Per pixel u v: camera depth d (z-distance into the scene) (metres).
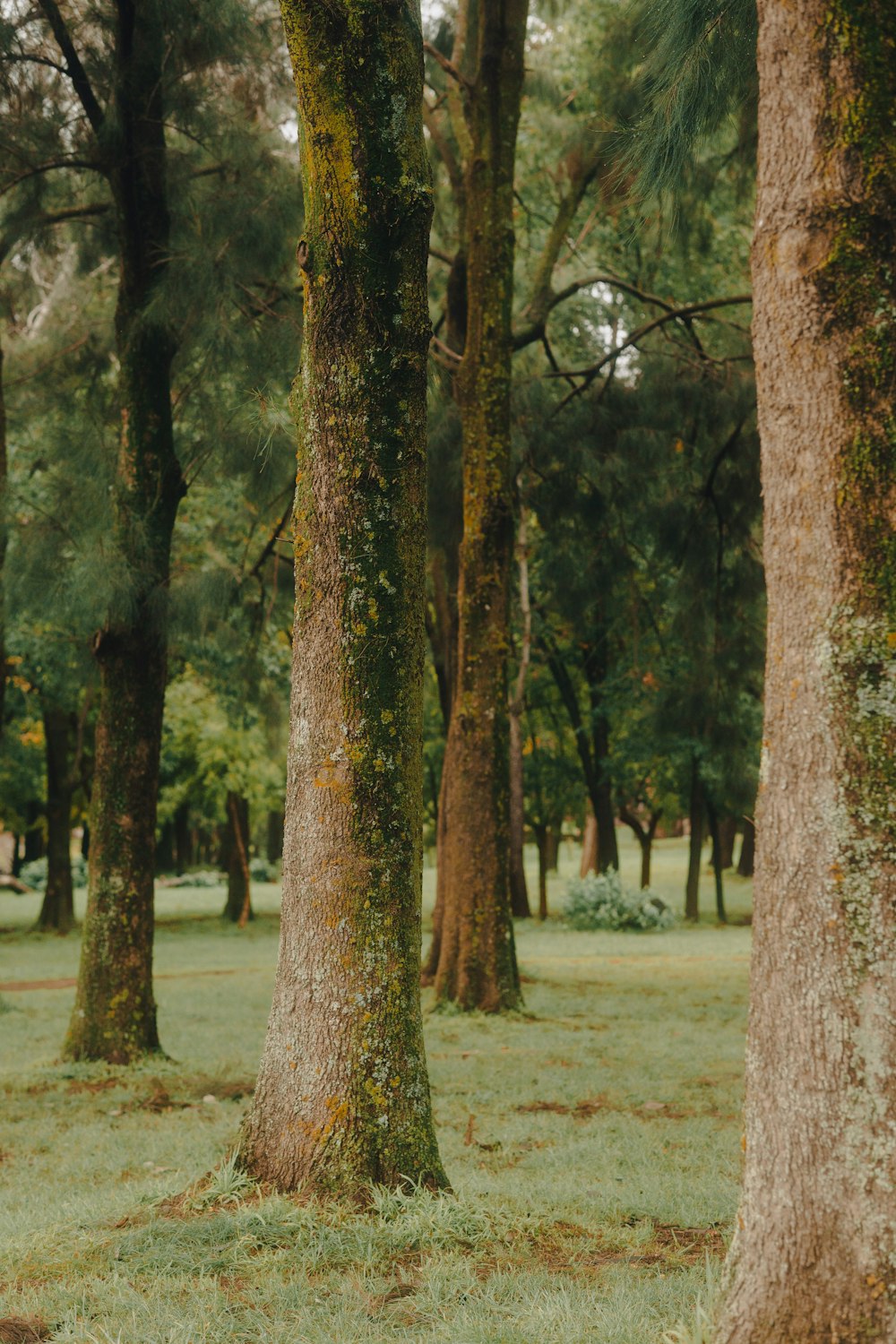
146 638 9.84
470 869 12.13
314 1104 4.76
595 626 20.61
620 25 11.48
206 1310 3.68
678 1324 3.23
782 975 2.91
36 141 10.53
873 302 2.92
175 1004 14.03
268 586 13.68
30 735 30.73
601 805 26.77
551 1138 6.72
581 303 18.19
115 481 10.12
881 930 2.79
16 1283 4.09
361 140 4.86
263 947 23.89
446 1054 9.80
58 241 12.54
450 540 13.72
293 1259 4.11
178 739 26.91
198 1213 4.62
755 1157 2.95
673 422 14.12
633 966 17.55
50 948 23.89
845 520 2.91
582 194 14.07
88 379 12.71
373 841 4.89
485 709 12.18
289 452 8.74
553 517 15.08
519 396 14.00
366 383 4.97
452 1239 4.34
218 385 10.12
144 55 10.15
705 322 15.33
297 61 4.89
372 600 4.96
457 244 15.07
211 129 10.48
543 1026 11.33
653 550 15.91
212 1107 7.98
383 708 4.95
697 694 15.88
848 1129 2.77
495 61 12.30
